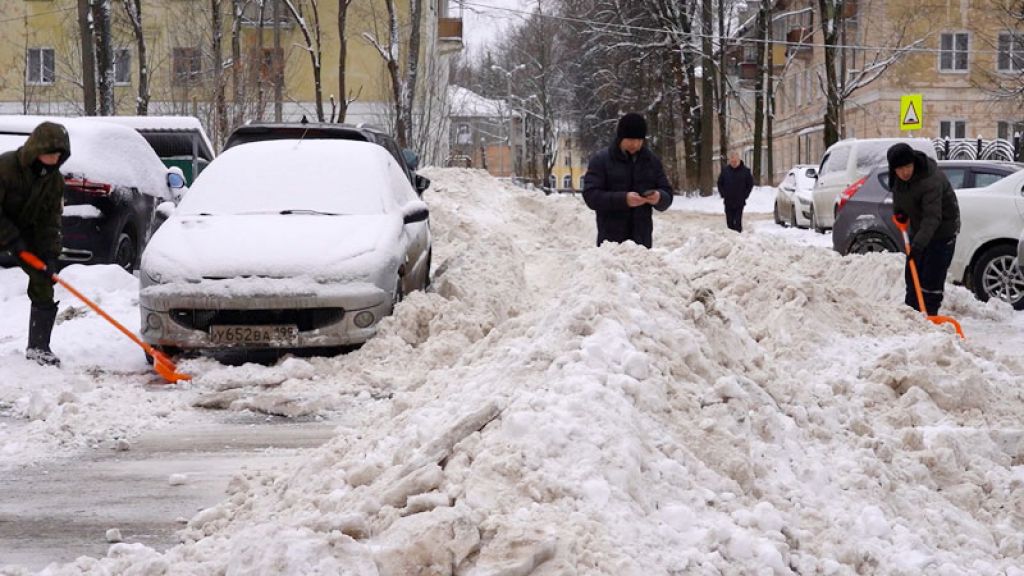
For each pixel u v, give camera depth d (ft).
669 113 188.24
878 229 53.83
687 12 164.55
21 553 16.02
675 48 165.48
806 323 28.22
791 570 13.35
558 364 15.99
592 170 33.06
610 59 186.80
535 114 265.95
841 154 90.27
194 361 29.94
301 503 15.12
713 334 18.98
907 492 17.28
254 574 11.59
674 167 189.57
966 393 22.95
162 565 13.30
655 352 16.88
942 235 37.45
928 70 179.11
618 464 13.70
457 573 11.93
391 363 29.35
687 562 12.37
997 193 49.88
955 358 23.88
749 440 16.06
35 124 46.98
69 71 158.40
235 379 28.37
